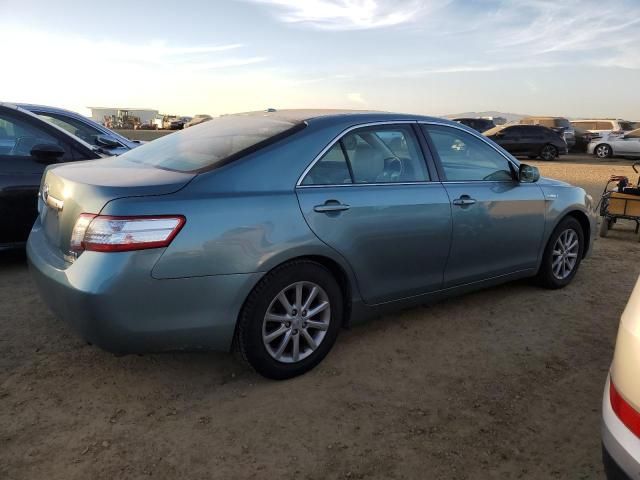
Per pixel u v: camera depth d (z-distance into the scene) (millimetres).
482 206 3934
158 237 2580
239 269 2793
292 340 3109
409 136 3713
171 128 43781
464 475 2398
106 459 2416
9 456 2410
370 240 3316
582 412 2910
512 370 3346
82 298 2533
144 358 3332
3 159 4773
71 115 7320
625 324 1909
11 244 4867
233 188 2852
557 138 23438
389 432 2682
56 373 3129
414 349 3588
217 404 2873
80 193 2742
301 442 2582
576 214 4891
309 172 3123
